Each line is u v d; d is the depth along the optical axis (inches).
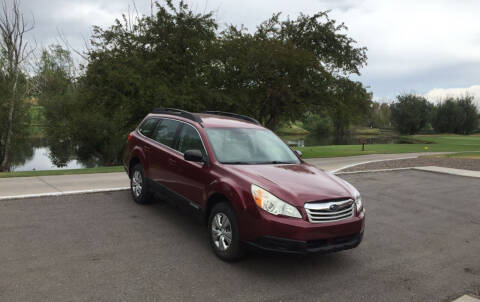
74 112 1370.6
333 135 3597.4
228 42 836.0
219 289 144.2
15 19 916.0
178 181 211.8
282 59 815.1
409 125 3307.1
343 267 175.0
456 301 146.6
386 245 212.2
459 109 3213.6
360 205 175.2
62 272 150.6
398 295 149.3
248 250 165.3
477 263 190.1
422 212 297.0
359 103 966.4
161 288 142.1
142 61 730.8
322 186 170.1
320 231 154.6
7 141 999.6
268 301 137.0
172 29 786.2
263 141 219.8
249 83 870.4
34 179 366.0
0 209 238.8
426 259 192.7
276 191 158.4
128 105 709.3
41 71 1430.9
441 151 1284.4
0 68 968.9
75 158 1460.4
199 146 202.4
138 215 238.2
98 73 731.4
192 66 794.2
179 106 728.3
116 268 157.6
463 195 373.1
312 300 140.0
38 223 212.5
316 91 860.6
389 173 520.4
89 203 263.9
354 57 971.3
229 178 171.9
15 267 152.5
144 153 254.4
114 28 770.8
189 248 185.6
